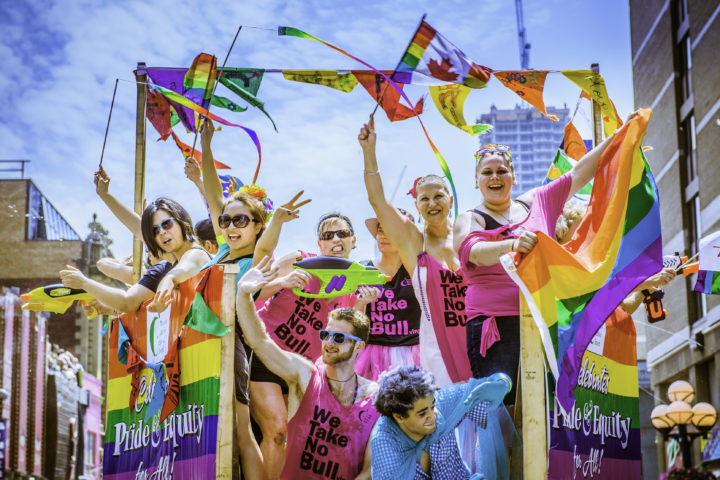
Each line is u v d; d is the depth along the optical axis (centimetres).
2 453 2069
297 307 597
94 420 2680
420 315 598
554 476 471
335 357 502
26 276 2795
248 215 577
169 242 585
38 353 2269
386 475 456
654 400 2433
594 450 515
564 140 697
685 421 1148
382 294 604
